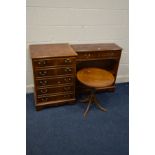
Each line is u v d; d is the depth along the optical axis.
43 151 1.85
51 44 2.51
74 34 2.58
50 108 2.45
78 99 2.68
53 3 2.31
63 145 1.93
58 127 2.16
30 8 2.25
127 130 2.18
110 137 2.07
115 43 2.84
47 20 2.38
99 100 2.69
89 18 2.54
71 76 2.33
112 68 2.83
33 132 2.06
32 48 2.33
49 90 2.33
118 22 2.71
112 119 2.34
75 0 2.37
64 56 2.17
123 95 2.84
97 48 2.53
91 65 2.81
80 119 2.30
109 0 2.52
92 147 1.93
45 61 2.12
